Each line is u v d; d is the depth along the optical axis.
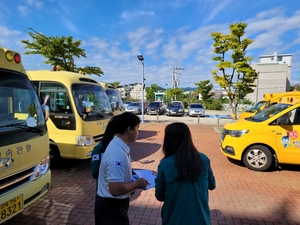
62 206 3.76
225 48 14.34
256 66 42.38
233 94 15.07
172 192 1.79
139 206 3.78
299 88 38.84
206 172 1.87
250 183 4.86
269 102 8.34
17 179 2.74
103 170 2.04
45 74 5.66
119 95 11.39
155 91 53.91
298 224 3.32
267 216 3.54
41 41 12.73
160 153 7.43
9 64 3.09
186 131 1.91
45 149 3.34
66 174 5.31
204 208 1.78
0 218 2.50
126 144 2.09
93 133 5.57
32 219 3.36
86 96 5.80
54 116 5.43
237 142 5.75
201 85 40.31
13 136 2.75
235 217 3.49
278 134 5.43
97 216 2.10
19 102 3.13
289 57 51.94
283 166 6.03
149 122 17.00
